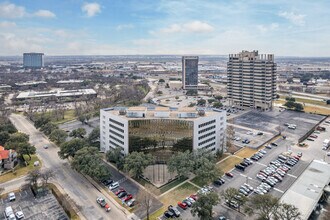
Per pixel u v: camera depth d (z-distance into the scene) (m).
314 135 189.25
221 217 90.94
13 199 104.69
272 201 86.69
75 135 172.75
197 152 127.25
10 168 134.50
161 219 91.94
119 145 139.50
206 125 139.62
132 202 100.44
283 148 164.25
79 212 96.00
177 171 117.50
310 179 113.25
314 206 94.19
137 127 132.25
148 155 122.94
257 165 138.00
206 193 93.69
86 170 114.19
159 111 137.88
